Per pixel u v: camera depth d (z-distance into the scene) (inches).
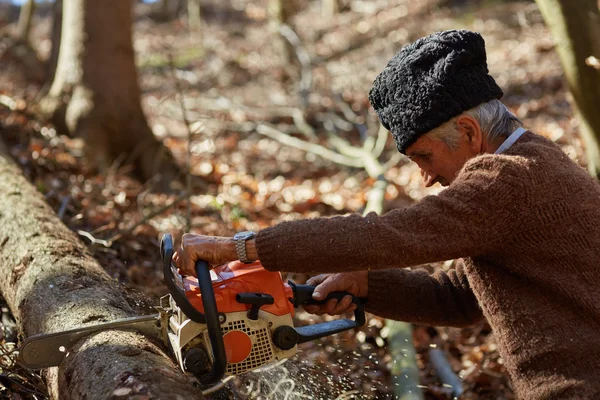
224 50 598.9
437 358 127.3
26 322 94.3
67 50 252.7
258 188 245.0
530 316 65.6
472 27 519.5
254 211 213.6
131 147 248.2
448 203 64.1
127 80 251.9
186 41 647.1
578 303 63.9
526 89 351.9
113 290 96.7
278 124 357.7
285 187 250.8
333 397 103.3
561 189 64.7
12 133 221.1
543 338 64.9
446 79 66.8
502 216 63.5
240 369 69.4
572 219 64.5
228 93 452.4
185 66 541.6
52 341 74.4
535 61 399.5
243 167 281.7
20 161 189.6
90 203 175.5
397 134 71.7
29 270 104.0
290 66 471.8
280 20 482.6
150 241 158.7
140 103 255.8
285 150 316.2
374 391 113.4
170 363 70.4
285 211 221.3
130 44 254.1
